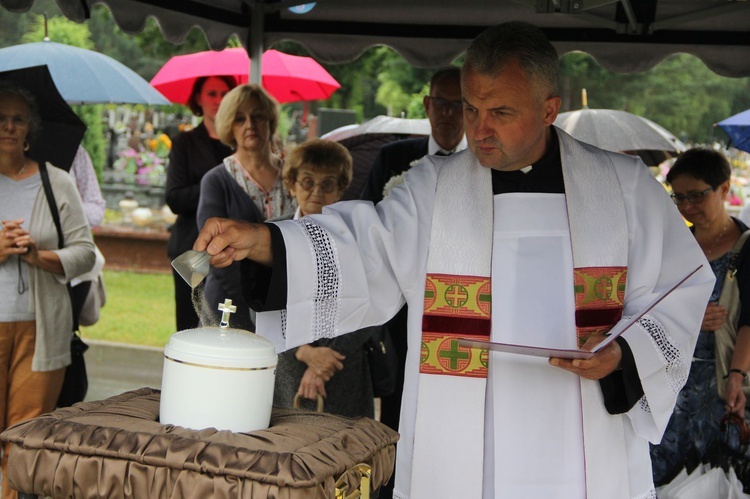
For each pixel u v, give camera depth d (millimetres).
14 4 3430
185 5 4707
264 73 7812
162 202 14641
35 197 4473
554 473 2467
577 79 17219
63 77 7184
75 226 4566
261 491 1614
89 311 5477
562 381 2482
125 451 1678
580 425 2479
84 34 15508
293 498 1608
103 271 13305
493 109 2354
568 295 2508
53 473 1713
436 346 2492
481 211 2520
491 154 2408
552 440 2469
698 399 3973
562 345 2484
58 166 5246
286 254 2246
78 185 6102
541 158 2568
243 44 5145
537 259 2516
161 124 15930
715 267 4016
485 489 2498
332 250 2328
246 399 1809
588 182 2557
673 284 2598
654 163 7043
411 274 2502
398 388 4102
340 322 2367
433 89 4469
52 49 7383
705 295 2598
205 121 5762
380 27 5121
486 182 2541
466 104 2418
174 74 7266
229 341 1838
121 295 11789
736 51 4887
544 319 2492
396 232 2500
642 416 2533
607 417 2488
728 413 3889
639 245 2568
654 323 2502
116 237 13359
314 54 5195
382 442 1954
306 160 4012
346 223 2438
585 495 2463
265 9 5098
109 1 4332
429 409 2492
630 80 17906
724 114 19375
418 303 2525
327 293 2312
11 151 4414
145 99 7297
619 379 2469
